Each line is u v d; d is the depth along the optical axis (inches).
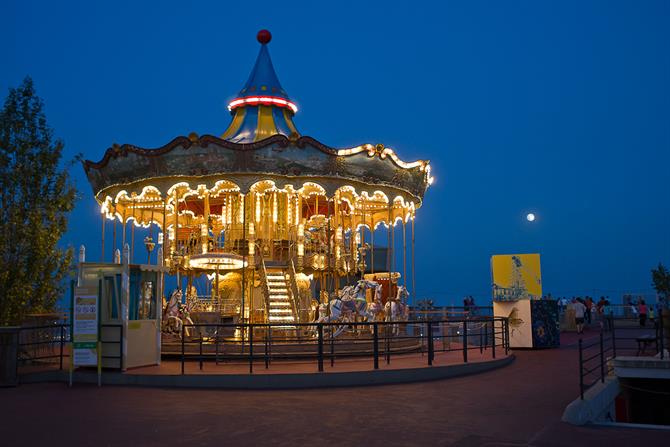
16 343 566.3
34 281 720.3
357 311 748.0
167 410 442.3
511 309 943.0
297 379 551.8
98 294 573.9
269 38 1005.8
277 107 947.3
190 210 1055.6
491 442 349.4
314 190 873.5
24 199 723.4
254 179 773.9
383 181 837.2
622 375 598.9
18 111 734.5
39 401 482.9
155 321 631.2
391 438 357.4
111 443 345.1
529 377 614.5
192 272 855.1
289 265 840.9
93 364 565.0
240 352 697.0
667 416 598.9
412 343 818.8
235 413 430.9
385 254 1427.2
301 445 341.1
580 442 350.3
